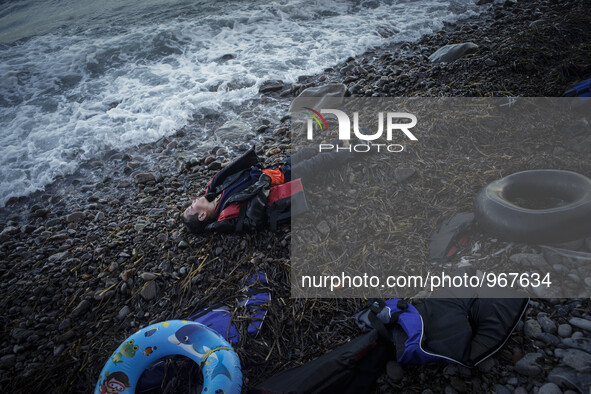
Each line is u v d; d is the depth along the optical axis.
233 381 2.23
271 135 4.94
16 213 4.55
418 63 5.58
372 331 2.55
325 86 5.20
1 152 5.36
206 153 4.87
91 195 4.59
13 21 9.65
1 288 3.47
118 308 3.14
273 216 3.37
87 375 2.75
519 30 5.73
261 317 2.85
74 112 6.01
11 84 6.76
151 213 4.00
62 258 3.65
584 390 2.09
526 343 2.39
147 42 7.52
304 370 2.37
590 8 5.88
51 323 3.13
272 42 7.14
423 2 7.87
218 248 3.38
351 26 7.30
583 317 2.42
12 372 2.84
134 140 5.39
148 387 2.53
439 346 2.34
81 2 10.33
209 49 7.21
